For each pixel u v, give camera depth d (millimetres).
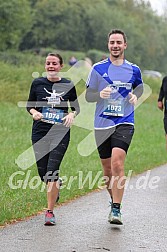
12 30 58344
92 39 85000
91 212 12391
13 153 19266
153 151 23172
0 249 9430
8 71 36625
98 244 9875
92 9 85250
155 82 52969
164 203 13539
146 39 92000
